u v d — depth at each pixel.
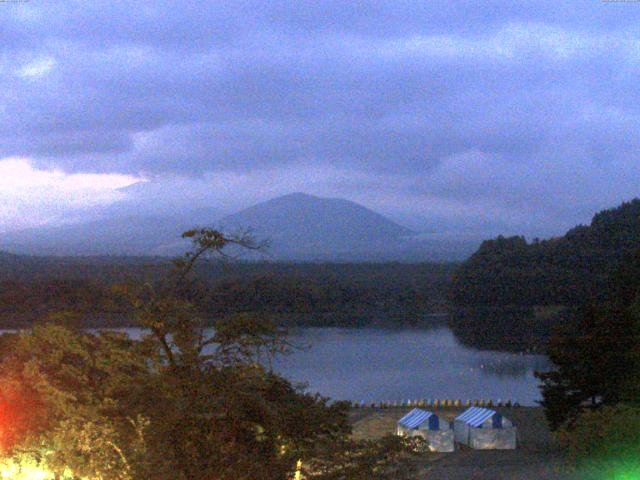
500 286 135.88
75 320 18.56
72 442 14.43
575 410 35.88
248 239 14.65
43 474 16.47
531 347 91.38
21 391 18.09
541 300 134.25
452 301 144.38
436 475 26.27
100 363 14.95
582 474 24.05
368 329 112.94
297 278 135.75
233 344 14.02
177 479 12.37
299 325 115.06
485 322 121.50
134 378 13.91
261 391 13.77
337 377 66.38
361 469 13.32
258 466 12.98
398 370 71.19
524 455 31.41
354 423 40.56
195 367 13.72
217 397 13.08
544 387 37.19
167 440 12.95
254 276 115.75
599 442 20.33
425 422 33.47
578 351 35.78
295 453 13.44
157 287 14.54
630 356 33.94
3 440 17.22
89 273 135.00
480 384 63.88
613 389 34.91
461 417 36.38
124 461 13.56
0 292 89.44
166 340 14.45
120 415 13.98
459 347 92.00
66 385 16.45
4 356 22.38
